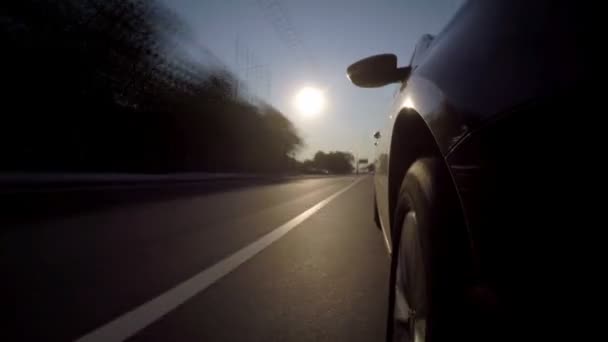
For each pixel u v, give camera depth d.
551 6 0.91
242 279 3.22
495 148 0.90
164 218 6.80
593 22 0.77
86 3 16.52
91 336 2.11
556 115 0.77
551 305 0.76
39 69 15.56
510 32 1.00
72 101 17.59
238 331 2.22
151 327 2.25
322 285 3.09
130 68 20.25
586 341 0.71
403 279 1.64
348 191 16.05
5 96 14.72
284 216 7.30
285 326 2.31
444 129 1.14
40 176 11.84
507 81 0.93
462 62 1.18
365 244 4.67
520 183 0.82
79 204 8.61
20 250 4.15
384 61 2.24
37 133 16.30
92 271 3.37
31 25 14.60
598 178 0.69
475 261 0.98
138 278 3.20
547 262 0.77
